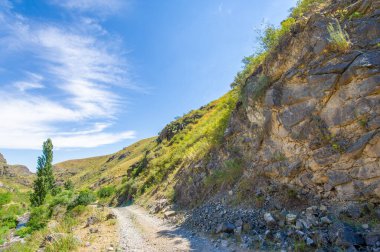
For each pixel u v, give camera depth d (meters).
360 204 7.88
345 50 8.90
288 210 9.79
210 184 17.27
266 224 9.79
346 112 8.38
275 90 11.16
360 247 6.68
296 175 10.29
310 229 8.23
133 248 11.10
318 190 9.35
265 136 12.31
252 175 13.12
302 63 10.29
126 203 43.81
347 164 8.31
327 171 8.95
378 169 7.52
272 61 12.04
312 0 13.99
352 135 8.27
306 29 10.59
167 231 14.14
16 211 65.31
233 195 13.59
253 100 12.85
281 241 8.39
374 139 7.59
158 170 39.81
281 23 14.69
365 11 9.34
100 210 29.97
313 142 9.43
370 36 8.63
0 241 25.75
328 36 9.57
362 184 7.88
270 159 11.85
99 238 13.82
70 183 81.25
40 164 52.91
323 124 9.14
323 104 9.15
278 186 11.11
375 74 7.68
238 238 9.70
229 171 15.38
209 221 12.88
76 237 13.23
